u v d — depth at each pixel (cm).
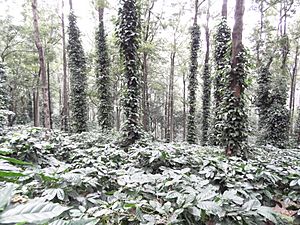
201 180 273
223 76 661
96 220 122
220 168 342
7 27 1870
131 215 210
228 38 1100
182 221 201
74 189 257
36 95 2167
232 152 627
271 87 1396
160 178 264
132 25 839
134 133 834
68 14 1499
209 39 1777
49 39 1959
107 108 1283
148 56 1831
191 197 209
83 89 1450
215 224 210
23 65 2084
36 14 942
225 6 1143
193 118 1583
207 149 749
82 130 1417
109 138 898
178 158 440
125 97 846
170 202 220
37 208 104
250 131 652
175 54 2295
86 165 394
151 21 1659
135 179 264
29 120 2473
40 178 253
